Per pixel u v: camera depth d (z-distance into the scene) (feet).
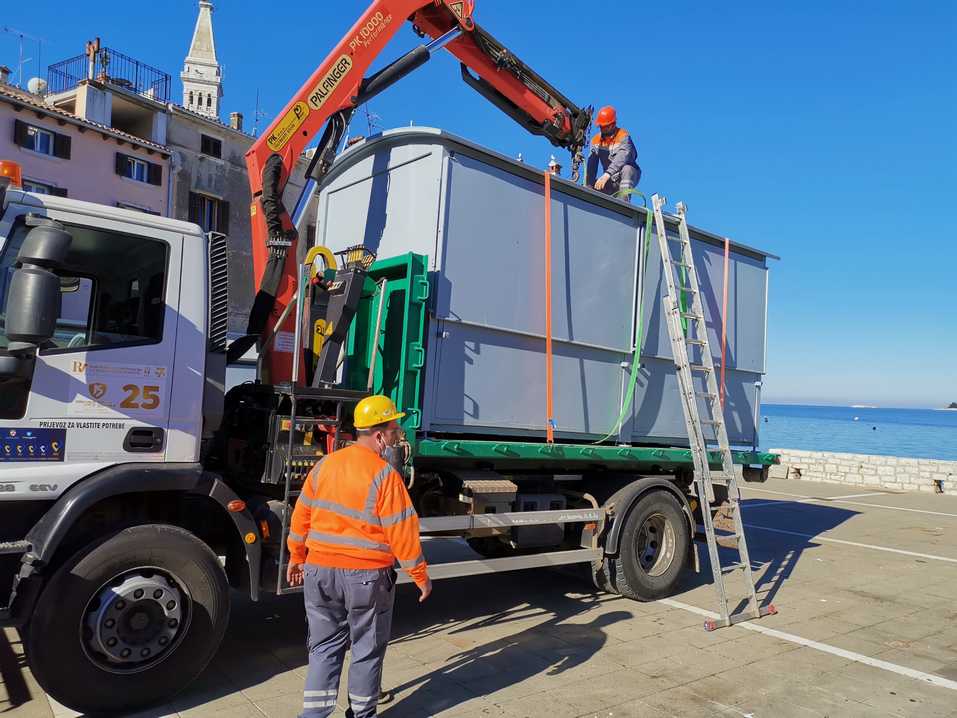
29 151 72.08
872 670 16.55
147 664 12.83
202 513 14.92
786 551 31.50
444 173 17.42
